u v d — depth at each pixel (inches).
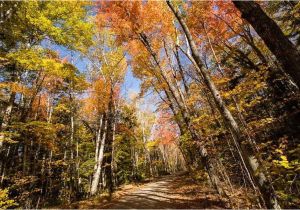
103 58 718.5
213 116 398.6
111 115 775.7
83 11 495.8
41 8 458.3
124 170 1166.3
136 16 457.4
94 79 727.7
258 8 137.3
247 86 331.9
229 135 419.8
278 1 483.5
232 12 400.2
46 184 864.9
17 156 747.4
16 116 650.2
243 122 318.7
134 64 592.1
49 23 428.8
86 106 770.8
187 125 433.4
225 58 501.7
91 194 619.8
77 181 758.5
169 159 2053.4
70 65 500.7
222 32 428.1
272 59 518.6
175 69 579.8
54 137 667.4
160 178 1017.5
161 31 484.1
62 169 847.7
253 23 139.8
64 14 469.7
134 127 1189.1
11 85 434.9
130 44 524.1
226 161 490.9
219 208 344.2
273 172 179.2
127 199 499.2
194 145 438.9
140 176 1202.6
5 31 419.5
